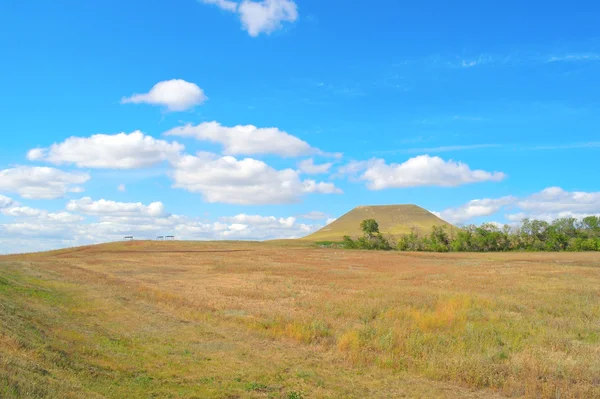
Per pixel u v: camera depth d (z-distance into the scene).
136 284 34.75
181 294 28.81
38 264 50.66
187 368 12.83
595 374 12.15
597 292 29.44
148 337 16.45
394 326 17.98
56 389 9.07
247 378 12.10
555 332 17.14
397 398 10.91
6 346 11.22
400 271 49.53
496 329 17.61
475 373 12.21
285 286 34.31
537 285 33.72
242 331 17.77
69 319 18.59
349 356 14.09
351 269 52.56
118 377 11.38
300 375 12.44
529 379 11.73
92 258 66.38
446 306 22.72
